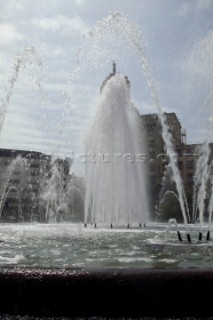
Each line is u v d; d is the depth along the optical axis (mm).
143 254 7535
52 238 12281
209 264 6008
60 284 3400
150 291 3316
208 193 37938
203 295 3260
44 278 3439
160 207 69000
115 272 3455
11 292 3412
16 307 3393
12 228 20438
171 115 79250
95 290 3355
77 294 3361
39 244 10109
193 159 76875
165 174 71250
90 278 3408
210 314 3244
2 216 77688
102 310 3342
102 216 27859
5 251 8188
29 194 78000
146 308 3303
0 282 3438
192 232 16125
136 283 3344
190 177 76812
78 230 17312
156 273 3398
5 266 3732
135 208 29109
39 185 77125
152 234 14352
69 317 3299
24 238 12086
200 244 9906
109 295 3340
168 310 3285
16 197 78688
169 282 3322
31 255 7414
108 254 7621
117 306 3330
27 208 77875
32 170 79438
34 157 80438
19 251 8195
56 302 3371
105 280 3391
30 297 3389
